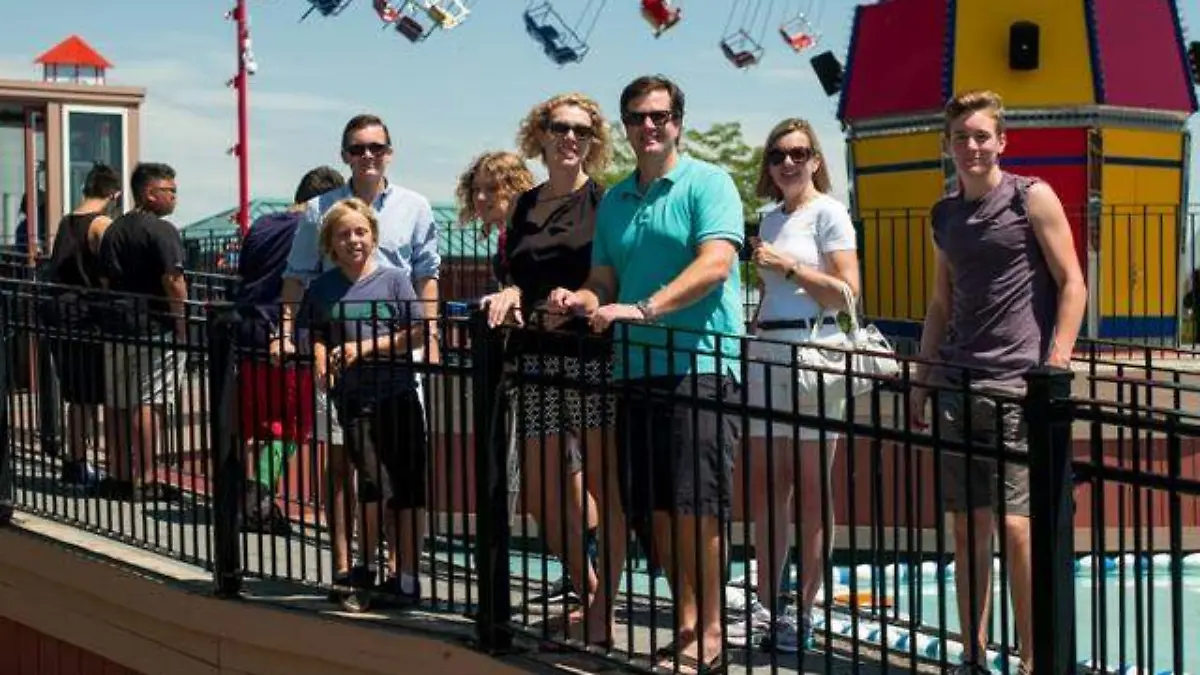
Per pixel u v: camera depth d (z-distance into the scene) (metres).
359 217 5.78
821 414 4.09
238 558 5.85
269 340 5.88
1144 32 10.72
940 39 10.62
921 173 10.71
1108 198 10.62
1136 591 4.48
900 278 10.87
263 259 7.30
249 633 5.61
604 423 4.61
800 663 4.22
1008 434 4.66
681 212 4.80
